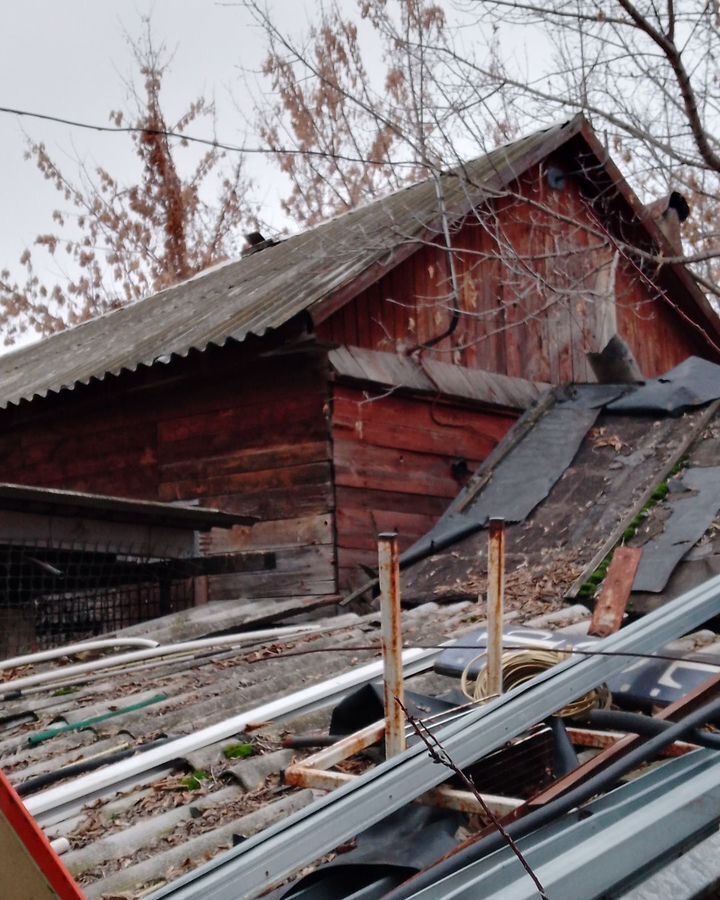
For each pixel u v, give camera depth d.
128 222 21.80
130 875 3.61
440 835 3.04
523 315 11.71
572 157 12.07
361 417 9.83
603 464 8.95
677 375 9.67
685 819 2.55
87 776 4.48
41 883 1.80
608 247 11.08
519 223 11.61
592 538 7.84
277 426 9.91
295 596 9.54
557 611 6.90
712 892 2.43
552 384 11.92
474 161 11.59
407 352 10.48
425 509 10.20
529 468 9.34
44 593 8.35
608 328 12.56
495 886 2.32
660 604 6.67
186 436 10.57
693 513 7.53
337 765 4.22
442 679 5.26
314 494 9.59
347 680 5.38
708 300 13.93
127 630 7.79
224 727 4.84
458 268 11.16
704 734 2.92
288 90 12.01
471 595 7.66
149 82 21.08
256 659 6.46
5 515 7.46
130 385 10.42
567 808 2.56
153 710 5.56
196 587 9.24
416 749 2.96
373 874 2.82
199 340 9.80
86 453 11.41
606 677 3.41
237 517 8.57
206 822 4.04
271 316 9.56
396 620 3.62
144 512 8.04
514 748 3.54
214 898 2.41
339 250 10.82
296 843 2.58
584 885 2.31
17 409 11.43
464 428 10.76
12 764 5.01
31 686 6.30
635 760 2.71
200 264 21.58
